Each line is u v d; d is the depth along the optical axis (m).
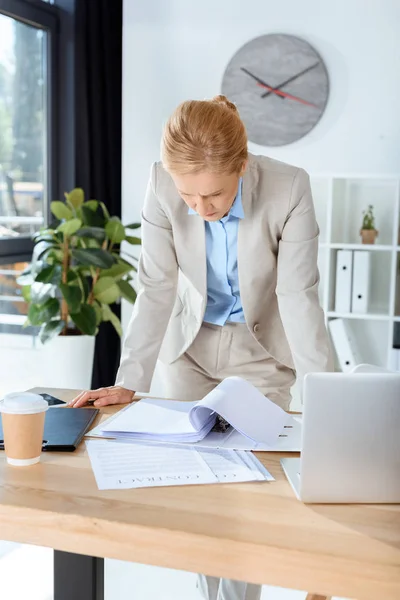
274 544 1.04
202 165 1.44
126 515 1.13
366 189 4.09
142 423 1.54
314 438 1.19
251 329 1.96
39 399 1.35
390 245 3.97
